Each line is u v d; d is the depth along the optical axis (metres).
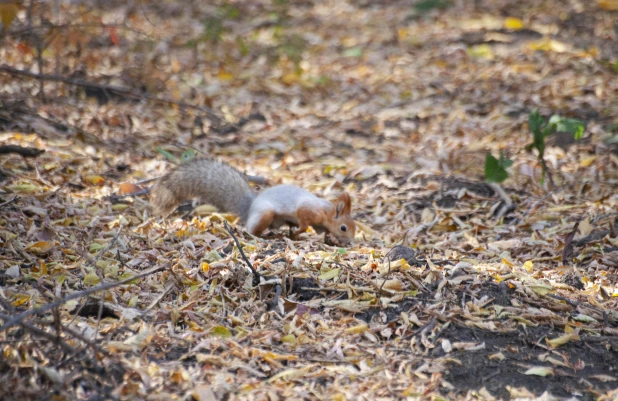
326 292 7.91
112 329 7.05
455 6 23.12
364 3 24.22
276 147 13.98
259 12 22.88
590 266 9.02
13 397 5.86
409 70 18.44
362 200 11.84
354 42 20.62
